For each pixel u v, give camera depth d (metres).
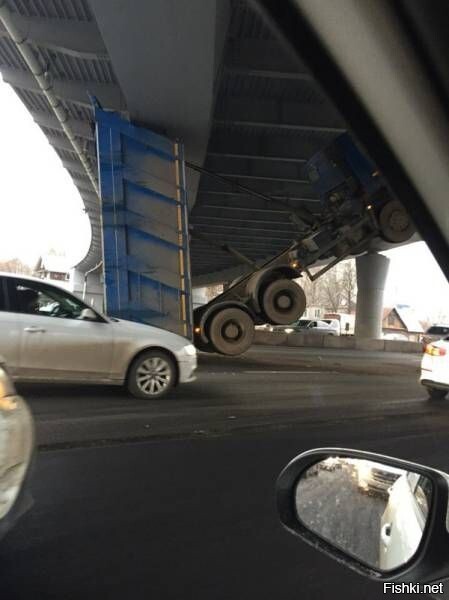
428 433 7.41
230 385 10.95
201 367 14.05
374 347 30.16
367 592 3.17
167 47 10.23
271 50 12.89
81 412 7.32
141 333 8.41
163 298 12.80
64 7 12.24
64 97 15.64
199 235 16.58
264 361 17.16
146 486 4.70
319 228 15.65
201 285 55.69
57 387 8.96
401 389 12.03
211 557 3.53
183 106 12.64
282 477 2.33
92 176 23.20
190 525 3.98
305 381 12.44
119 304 12.45
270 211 23.45
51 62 14.57
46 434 6.11
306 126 16.20
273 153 18.70
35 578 3.15
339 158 15.52
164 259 12.91
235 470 5.27
